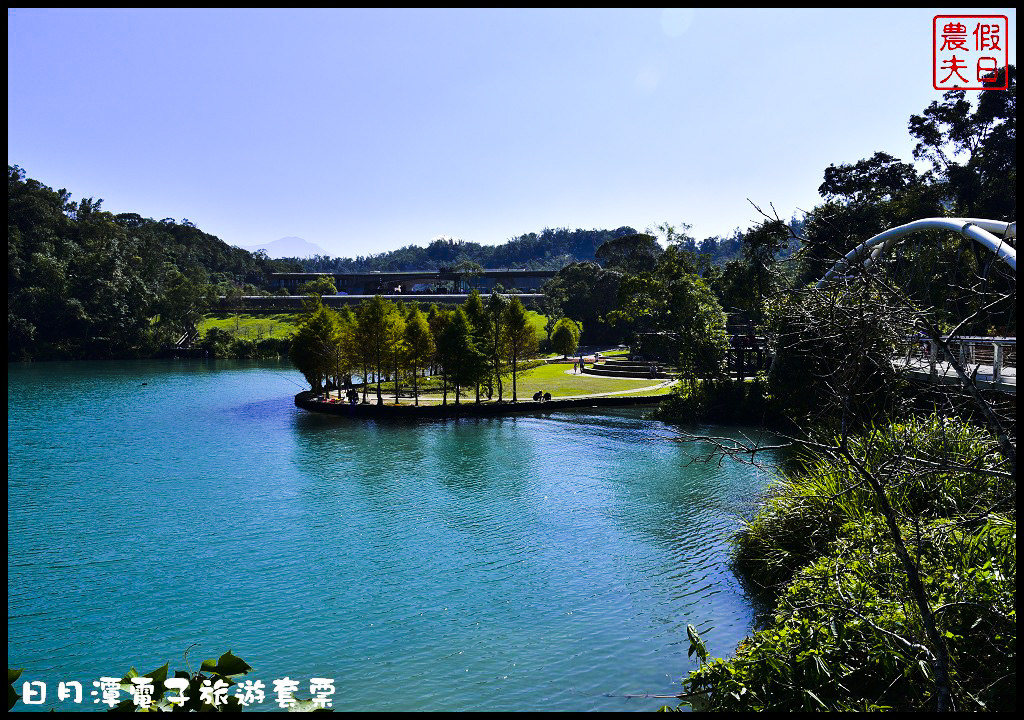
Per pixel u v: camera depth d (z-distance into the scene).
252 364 93.88
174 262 160.62
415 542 21.19
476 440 38.75
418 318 52.25
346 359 57.16
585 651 13.73
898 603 9.89
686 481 27.62
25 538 22.09
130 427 44.50
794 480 18.02
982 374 20.23
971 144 55.28
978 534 10.70
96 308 103.38
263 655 13.99
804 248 7.25
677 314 51.91
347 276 174.88
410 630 14.99
